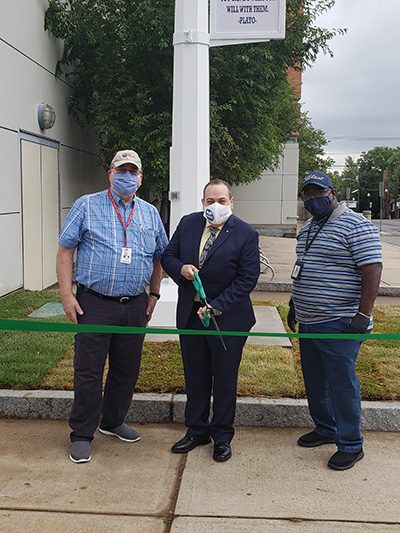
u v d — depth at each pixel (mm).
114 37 11000
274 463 4008
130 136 11266
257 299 9211
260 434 4496
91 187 13250
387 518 3340
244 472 3869
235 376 4023
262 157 13602
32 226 9430
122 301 4027
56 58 10625
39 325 3779
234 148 12141
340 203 4000
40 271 9844
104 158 12352
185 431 4527
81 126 11883
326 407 4227
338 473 3873
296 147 23062
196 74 6574
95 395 4008
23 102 8945
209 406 4207
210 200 3924
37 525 3230
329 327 3930
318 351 4113
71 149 11648
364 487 3695
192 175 6637
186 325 4031
